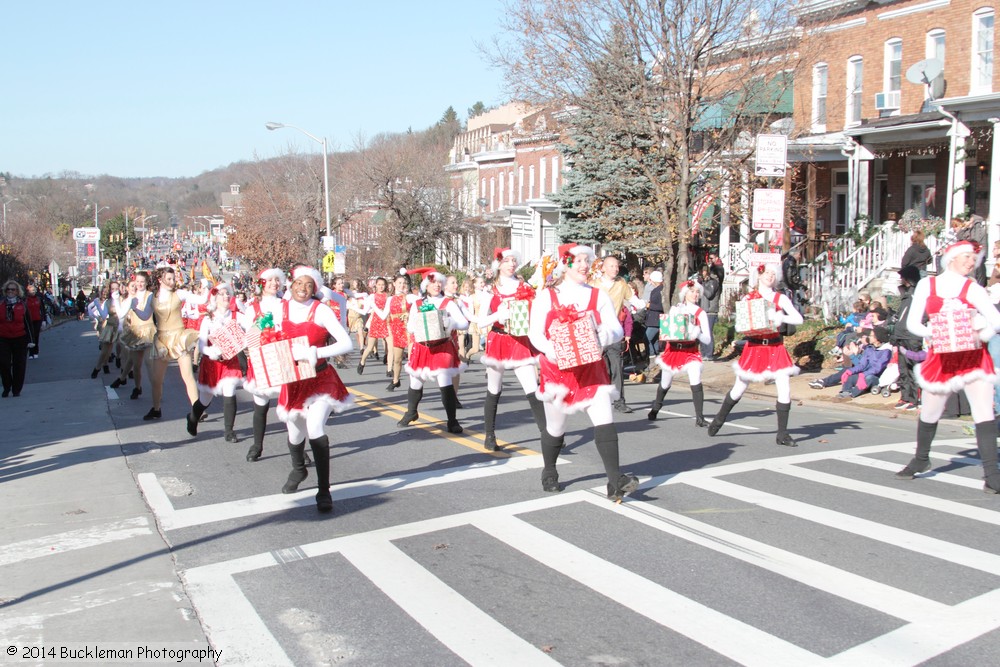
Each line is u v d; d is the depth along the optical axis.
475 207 55.34
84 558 6.60
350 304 21.69
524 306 9.41
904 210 24.86
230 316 10.91
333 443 10.90
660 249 22.39
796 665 4.66
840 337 15.98
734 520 7.20
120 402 14.95
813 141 24.84
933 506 7.60
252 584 6.01
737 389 10.61
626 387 16.94
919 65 22.27
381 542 6.81
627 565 6.20
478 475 8.91
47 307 48.69
